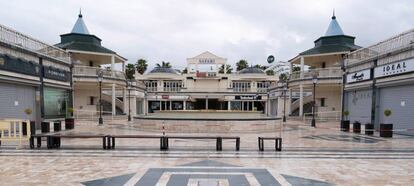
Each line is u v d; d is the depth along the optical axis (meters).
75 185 5.56
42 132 14.47
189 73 49.00
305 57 29.00
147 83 47.62
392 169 6.97
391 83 15.82
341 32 29.34
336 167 7.16
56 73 19.34
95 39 30.77
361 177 6.22
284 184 5.67
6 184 5.60
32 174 6.34
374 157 8.52
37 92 17.17
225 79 48.72
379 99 17.53
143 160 7.86
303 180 5.96
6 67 13.91
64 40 29.64
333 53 26.31
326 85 26.23
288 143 11.43
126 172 6.54
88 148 9.84
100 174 6.36
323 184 5.69
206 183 5.70
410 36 14.51
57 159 7.96
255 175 6.33
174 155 8.61
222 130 15.55
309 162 7.75
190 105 49.00
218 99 47.62
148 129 16.48
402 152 9.39
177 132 15.52
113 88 28.17
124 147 10.07
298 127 19.66
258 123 16.11
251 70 49.50
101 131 15.96
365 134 14.98
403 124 15.23
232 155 8.68
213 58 48.91
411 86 14.64
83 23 30.61
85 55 29.55
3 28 13.96
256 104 48.41
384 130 13.74
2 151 9.22
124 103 31.67
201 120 15.51
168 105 48.91
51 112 18.97
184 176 6.21
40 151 9.20
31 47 16.58
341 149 9.94
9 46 14.21
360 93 20.00
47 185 5.55
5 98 14.48
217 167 7.07
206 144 10.91
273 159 8.12
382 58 16.86
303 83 26.86
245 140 12.21
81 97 30.22
